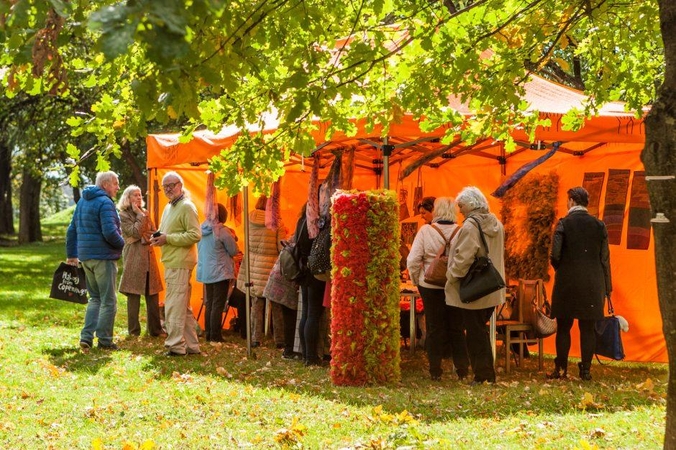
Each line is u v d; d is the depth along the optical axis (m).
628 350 10.38
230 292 11.74
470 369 9.34
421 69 5.50
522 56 6.23
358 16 4.90
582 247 8.54
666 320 4.18
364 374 8.05
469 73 5.68
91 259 9.86
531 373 9.22
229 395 7.34
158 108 3.76
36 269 25.61
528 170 9.75
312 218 9.17
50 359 9.23
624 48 6.65
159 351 10.02
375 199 8.05
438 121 5.79
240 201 12.88
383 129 5.73
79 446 5.57
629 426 6.12
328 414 6.59
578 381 8.60
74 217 10.09
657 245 4.17
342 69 4.90
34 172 26.22
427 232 8.30
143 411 6.66
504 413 6.74
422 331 10.74
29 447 5.51
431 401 7.13
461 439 5.75
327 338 9.94
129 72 4.21
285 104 4.96
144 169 27.73
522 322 9.22
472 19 5.71
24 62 3.41
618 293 10.47
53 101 23.53
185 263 9.64
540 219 10.94
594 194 10.70
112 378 8.19
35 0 3.08
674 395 4.25
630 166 10.45
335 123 5.15
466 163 12.23
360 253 8.04
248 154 5.32
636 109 6.91
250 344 9.93
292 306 9.82
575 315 8.50
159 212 12.62
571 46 8.16
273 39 4.40
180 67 3.27
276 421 6.29
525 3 6.02
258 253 10.97
